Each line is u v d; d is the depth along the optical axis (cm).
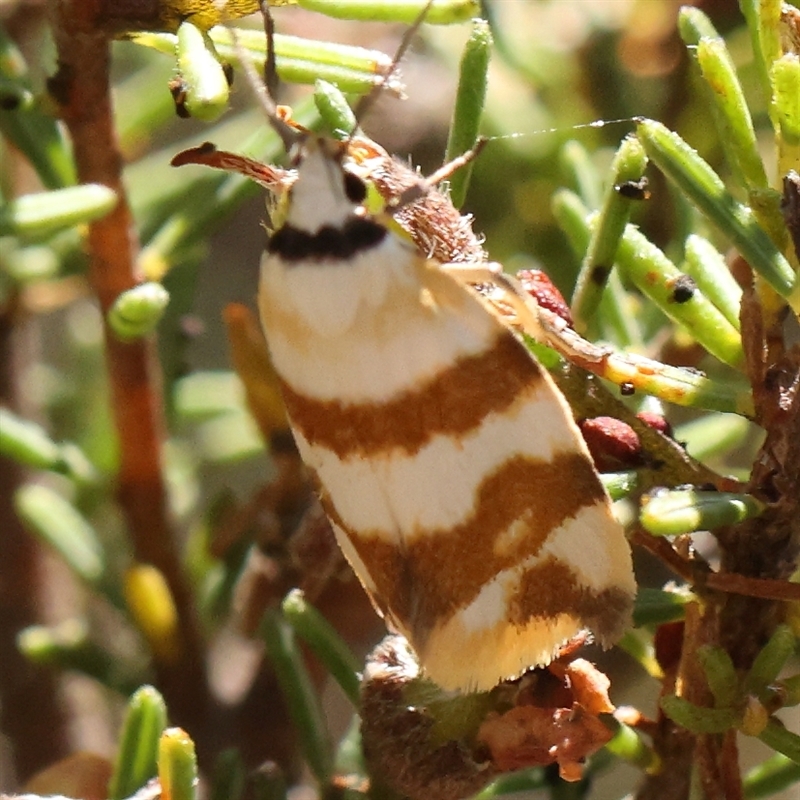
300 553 15
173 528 15
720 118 14
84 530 16
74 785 16
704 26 14
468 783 14
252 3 14
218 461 17
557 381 14
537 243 17
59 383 18
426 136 18
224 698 16
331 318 14
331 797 15
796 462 14
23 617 16
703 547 15
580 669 14
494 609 14
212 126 18
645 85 16
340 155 14
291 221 14
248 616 16
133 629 16
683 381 14
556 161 16
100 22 14
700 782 14
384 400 14
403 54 14
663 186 16
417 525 14
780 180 14
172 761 14
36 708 16
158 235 15
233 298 21
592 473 14
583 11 16
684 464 14
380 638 16
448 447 14
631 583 14
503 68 17
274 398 15
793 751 14
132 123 16
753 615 14
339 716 19
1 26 15
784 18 14
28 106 14
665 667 14
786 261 14
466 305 14
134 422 15
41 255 16
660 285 14
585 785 15
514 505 14
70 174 15
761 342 14
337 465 14
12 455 15
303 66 14
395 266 14
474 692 14
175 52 14
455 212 14
